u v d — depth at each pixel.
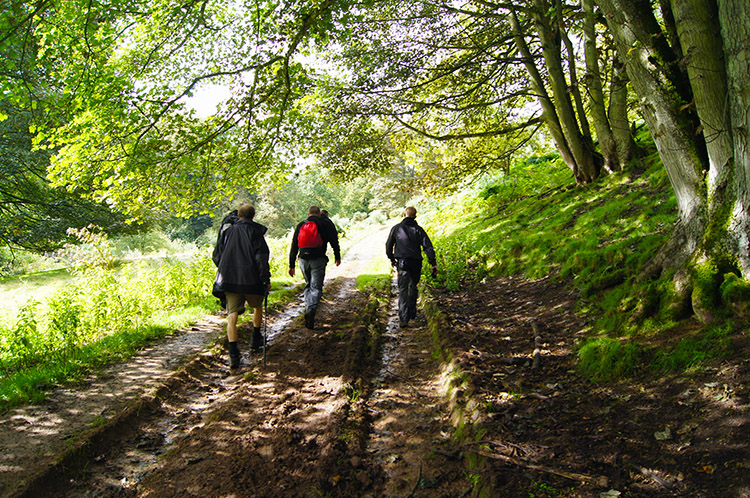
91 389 4.39
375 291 9.80
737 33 3.44
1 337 5.36
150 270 9.00
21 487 2.72
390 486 2.91
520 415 3.36
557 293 6.43
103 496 2.83
